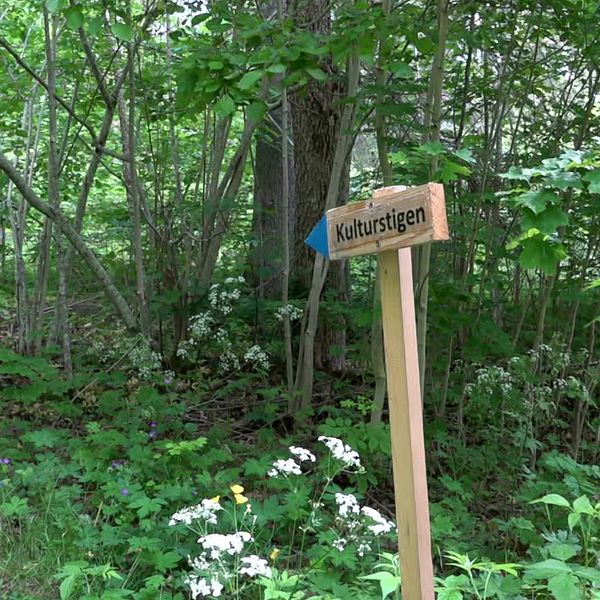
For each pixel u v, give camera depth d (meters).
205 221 5.82
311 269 6.16
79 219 5.83
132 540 2.86
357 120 5.11
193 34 5.38
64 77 6.61
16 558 2.93
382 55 3.84
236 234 6.45
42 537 3.10
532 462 4.29
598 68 4.59
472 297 4.81
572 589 1.97
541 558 2.88
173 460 3.72
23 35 6.86
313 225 6.16
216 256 6.07
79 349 6.36
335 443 3.04
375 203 2.02
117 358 5.79
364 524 2.96
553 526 3.42
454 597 1.94
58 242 5.50
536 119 5.34
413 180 3.87
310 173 6.12
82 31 5.02
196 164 6.77
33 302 6.25
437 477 4.36
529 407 4.09
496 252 4.60
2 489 3.39
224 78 3.36
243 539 2.44
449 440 4.50
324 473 3.55
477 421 4.90
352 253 2.13
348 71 4.82
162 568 2.77
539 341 4.68
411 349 1.99
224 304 5.57
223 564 2.53
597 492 3.50
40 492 3.41
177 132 6.85
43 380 4.74
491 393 4.22
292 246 6.24
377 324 4.13
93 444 3.94
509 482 4.12
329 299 5.86
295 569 2.96
